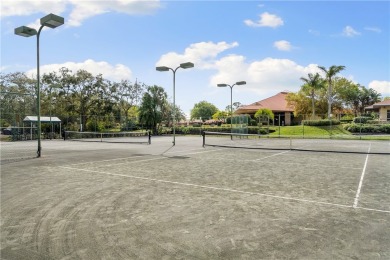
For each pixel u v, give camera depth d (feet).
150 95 164.76
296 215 18.28
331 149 69.67
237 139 121.29
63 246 13.78
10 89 153.79
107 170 36.37
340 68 175.73
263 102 255.50
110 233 15.35
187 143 92.02
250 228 16.01
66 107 155.63
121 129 158.71
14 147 76.79
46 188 26.08
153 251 13.17
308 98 210.38
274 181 29.35
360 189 25.67
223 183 28.32
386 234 15.08
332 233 15.23
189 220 17.38
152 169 37.22
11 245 13.94
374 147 76.33
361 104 294.46
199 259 12.39
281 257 12.50
